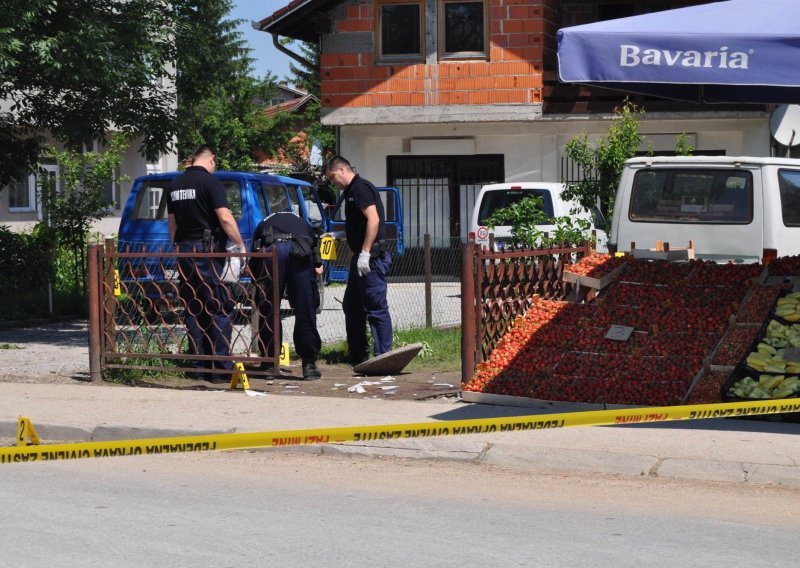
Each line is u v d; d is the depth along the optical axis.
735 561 5.48
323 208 20.39
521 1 23.78
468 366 9.86
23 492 6.91
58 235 20.19
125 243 16.27
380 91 24.44
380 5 24.39
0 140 17.36
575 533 5.98
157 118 16.22
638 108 23.22
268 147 52.78
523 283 11.02
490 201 19.61
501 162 24.55
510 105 23.91
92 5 15.35
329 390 10.30
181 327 10.92
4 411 9.21
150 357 10.67
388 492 6.93
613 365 9.24
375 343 11.49
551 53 24.36
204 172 10.85
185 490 6.98
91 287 10.84
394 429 6.54
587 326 9.79
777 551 5.66
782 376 8.65
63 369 11.90
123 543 5.75
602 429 8.34
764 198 12.55
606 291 10.31
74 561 5.43
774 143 23.17
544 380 9.26
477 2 24.12
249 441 6.25
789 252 12.59
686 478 7.26
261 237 10.76
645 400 8.88
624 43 7.83
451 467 7.67
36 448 6.13
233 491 6.96
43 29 14.70
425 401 9.62
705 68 7.69
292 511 6.44
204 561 5.44
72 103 15.93
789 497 6.80
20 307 17.89
